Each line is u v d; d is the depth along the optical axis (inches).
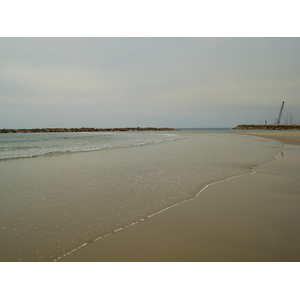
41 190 257.9
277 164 434.6
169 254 128.3
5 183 290.0
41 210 195.2
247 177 322.7
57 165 428.8
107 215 184.1
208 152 651.5
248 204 208.7
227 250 131.1
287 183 287.1
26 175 338.6
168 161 478.3
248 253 128.3
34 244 137.9
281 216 179.6
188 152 652.1
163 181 300.5
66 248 134.0
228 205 206.5
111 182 295.3
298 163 446.6
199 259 124.0
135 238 145.4
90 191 253.9
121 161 478.9
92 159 509.7
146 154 604.4
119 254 128.2
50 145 954.7
